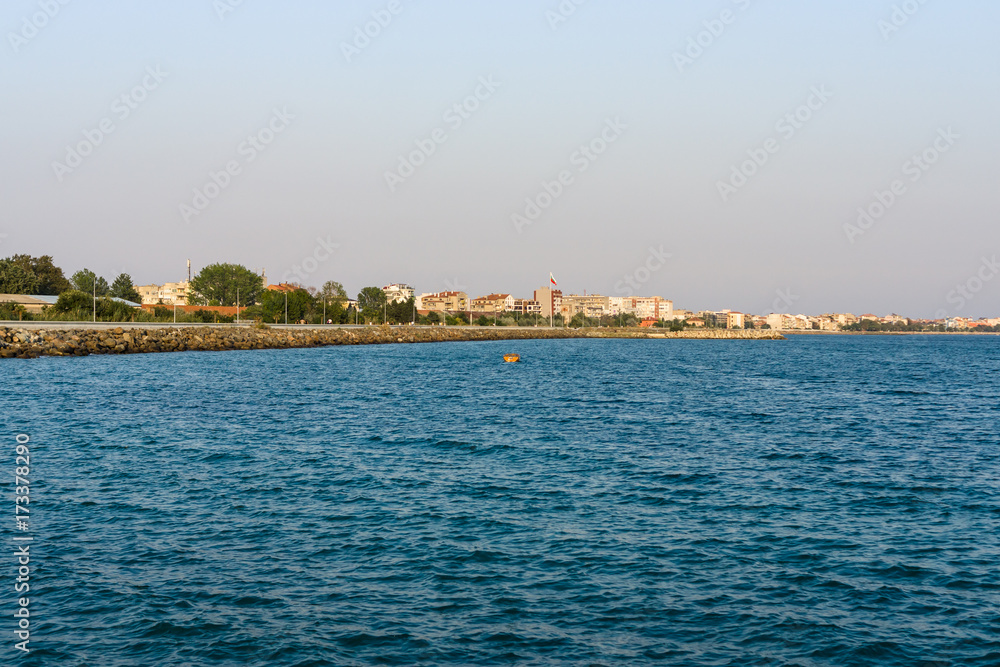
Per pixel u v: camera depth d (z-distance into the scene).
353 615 15.31
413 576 17.41
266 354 109.75
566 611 15.60
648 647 14.11
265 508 22.84
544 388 64.06
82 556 18.53
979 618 15.36
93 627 14.73
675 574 17.62
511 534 20.50
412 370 84.50
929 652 13.99
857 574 17.70
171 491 24.77
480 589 16.67
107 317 140.75
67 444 32.88
